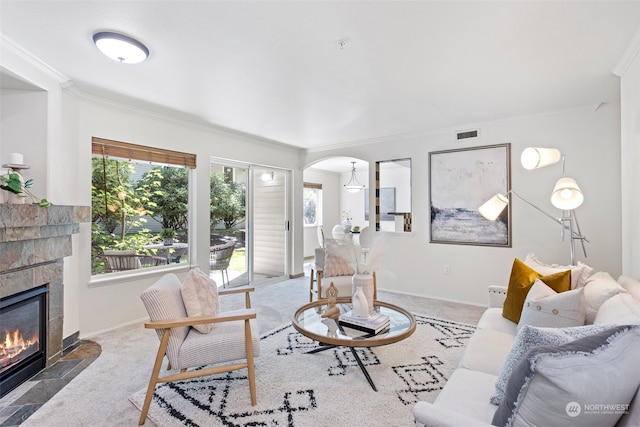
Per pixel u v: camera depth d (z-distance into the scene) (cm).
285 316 359
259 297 438
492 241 390
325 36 201
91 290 304
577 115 341
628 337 98
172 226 387
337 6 171
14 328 218
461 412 125
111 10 174
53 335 249
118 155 327
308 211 819
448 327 320
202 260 409
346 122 394
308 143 514
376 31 195
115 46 204
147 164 362
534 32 196
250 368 194
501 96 308
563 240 350
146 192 362
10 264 209
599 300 189
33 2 166
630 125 227
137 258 353
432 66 243
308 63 237
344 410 187
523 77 264
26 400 200
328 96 306
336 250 267
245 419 179
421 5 170
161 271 365
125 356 260
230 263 465
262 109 344
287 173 557
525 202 371
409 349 268
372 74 257
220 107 338
